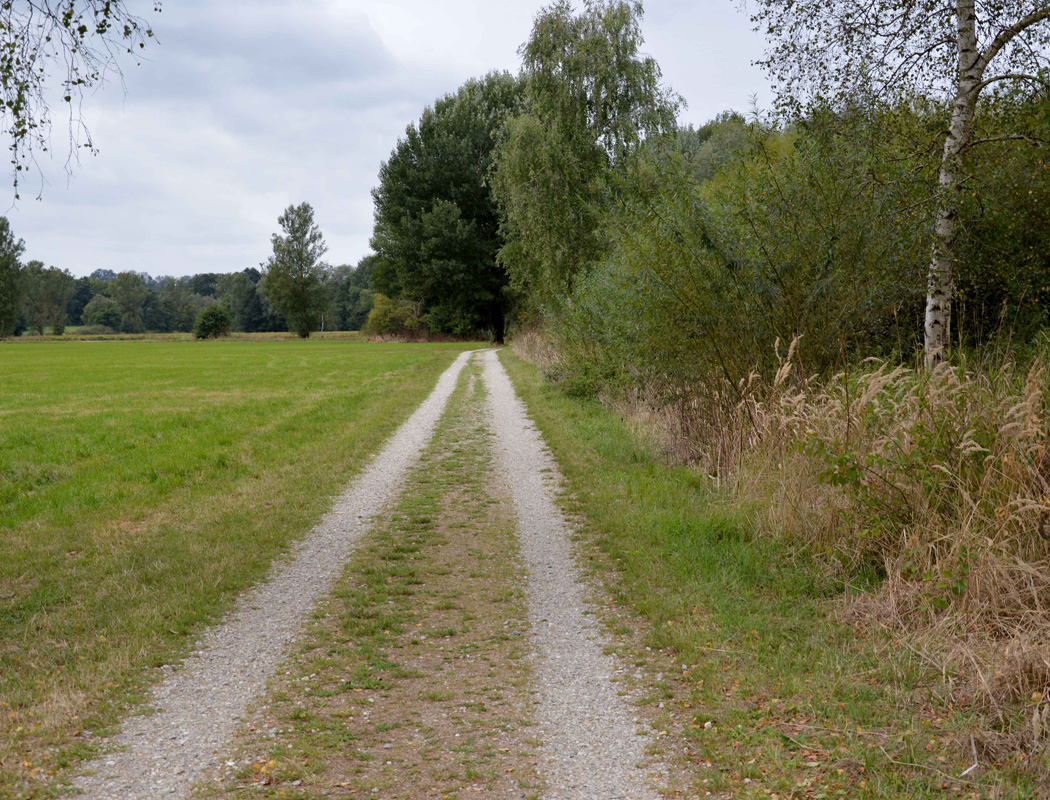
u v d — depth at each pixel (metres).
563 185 27.42
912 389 6.34
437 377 28.69
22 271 100.81
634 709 4.28
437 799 3.40
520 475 11.17
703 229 9.57
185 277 183.00
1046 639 4.27
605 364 17.34
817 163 9.56
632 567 6.76
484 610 5.98
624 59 27.89
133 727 4.10
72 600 6.12
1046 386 5.77
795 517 6.86
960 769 3.47
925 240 9.38
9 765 3.65
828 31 9.98
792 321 9.29
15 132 6.05
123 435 15.01
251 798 3.40
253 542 7.71
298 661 5.02
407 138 61.44
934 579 5.13
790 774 3.49
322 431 15.22
